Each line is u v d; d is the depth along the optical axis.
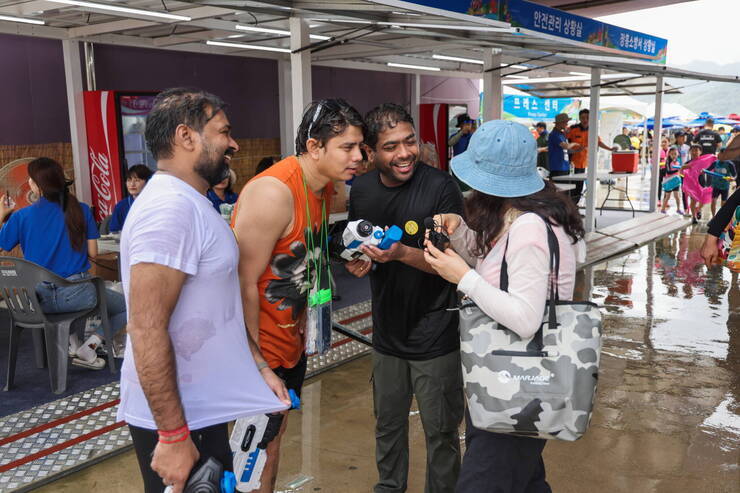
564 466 3.37
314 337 2.30
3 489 3.09
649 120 24.34
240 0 4.53
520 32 5.69
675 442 3.64
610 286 7.34
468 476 2.09
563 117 11.19
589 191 9.92
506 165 1.94
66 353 4.20
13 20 6.95
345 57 9.99
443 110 12.81
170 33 8.30
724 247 3.70
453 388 2.63
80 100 8.22
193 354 1.66
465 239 2.40
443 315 2.56
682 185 12.58
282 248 2.12
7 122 8.16
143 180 5.76
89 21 7.42
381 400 2.78
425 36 6.00
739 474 3.28
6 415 3.88
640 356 5.07
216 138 1.67
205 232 1.62
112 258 6.80
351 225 2.28
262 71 12.01
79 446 3.53
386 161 2.47
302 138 2.10
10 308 4.21
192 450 1.61
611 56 8.42
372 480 3.23
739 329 5.76
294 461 3.43
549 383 1.86
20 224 4.37
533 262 1.86
